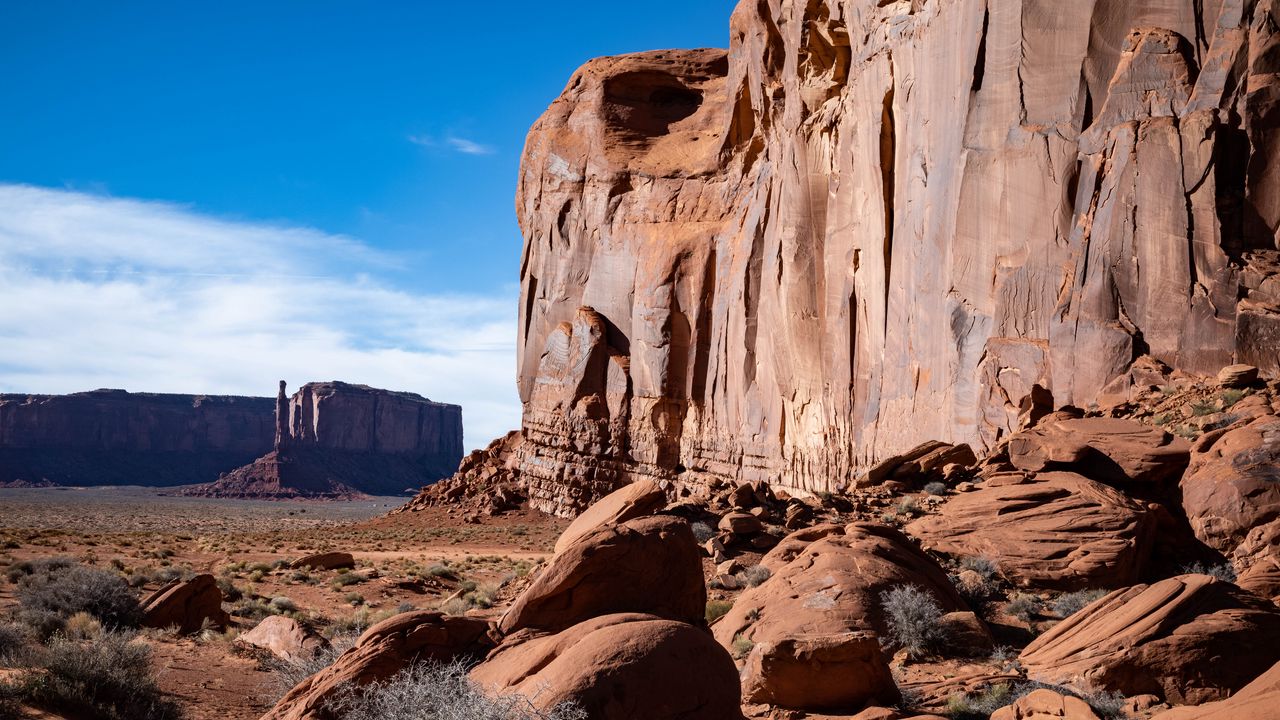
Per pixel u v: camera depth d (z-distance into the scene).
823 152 42.41
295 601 25.81
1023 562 16.66
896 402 33.03
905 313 33.06
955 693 11.20
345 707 8.50
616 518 17.06
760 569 17.14
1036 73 28.20
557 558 11.01
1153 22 26.81
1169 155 24.44
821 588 13.89
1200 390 21.84
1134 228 24.58
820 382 41.94
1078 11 27.56
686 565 11.81
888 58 35.72
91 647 11.33
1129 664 11.27
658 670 7.83
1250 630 11.38
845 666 10.65
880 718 9.94
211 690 12.84
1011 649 13.25
